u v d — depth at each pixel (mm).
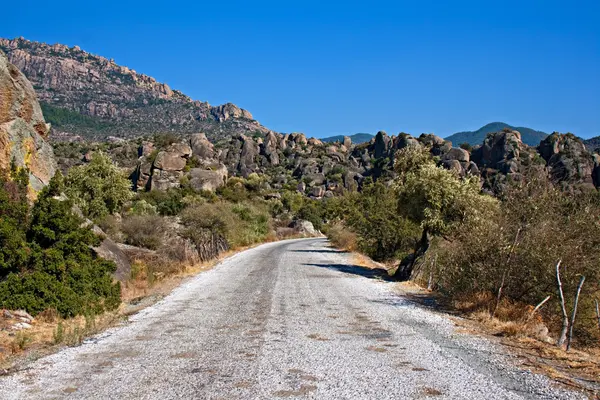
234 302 11383
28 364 6047
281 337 7730
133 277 14094
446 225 16719
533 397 5008
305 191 107375
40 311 8617
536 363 6414
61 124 192250
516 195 11789
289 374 5695
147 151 73938
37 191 12438
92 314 8617
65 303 8852
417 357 6582
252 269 19375
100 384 5289
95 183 28234
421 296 13117
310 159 126938
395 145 112938
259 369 5906
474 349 7133
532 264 10773
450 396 4980
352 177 111750
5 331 7465
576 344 9922
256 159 130750
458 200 16484
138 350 6844
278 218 66750
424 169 17406
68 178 28438
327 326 8672
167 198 46969
